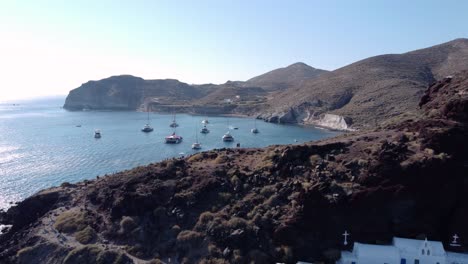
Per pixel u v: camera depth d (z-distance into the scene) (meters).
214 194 57.31
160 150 146.62
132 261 47.84
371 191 49.06
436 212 47.75
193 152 142.50
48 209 64.62
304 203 50.00
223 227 50.03
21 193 89.69
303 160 59.81
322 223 48.66
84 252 49.28
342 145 61.69
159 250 49.34
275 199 53.78
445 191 48.12
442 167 49.16
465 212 46.97
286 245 47.59
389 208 48.38
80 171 110.19
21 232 58.91
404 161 51.09
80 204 62.44
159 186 59.22
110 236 52.69
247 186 58.03
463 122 55.66
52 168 114.19
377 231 47.34
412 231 47.22
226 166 65.19
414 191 48.34
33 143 166.12
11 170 111.94
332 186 51.16
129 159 127.88
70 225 55.91
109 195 60.25
